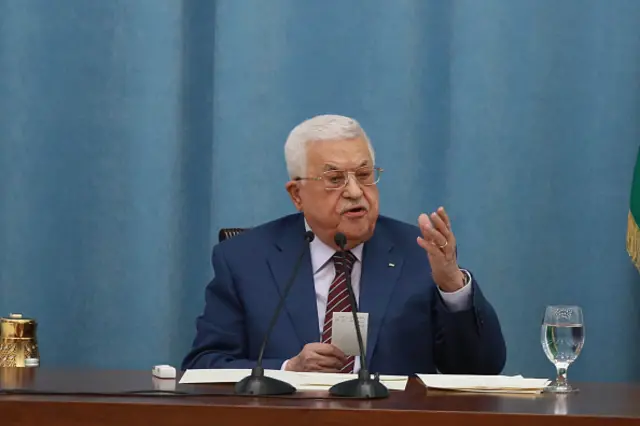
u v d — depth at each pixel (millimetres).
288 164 9500
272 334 9000
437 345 9109
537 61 12875
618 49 12781
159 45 13117
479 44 12859
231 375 7309
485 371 8836
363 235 9102
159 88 13109
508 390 6707
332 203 9039
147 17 13156
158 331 13070
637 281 12750
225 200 12992
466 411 5469
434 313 9156
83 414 5594
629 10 12781
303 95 13055
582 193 12812
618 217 12766
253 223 12992
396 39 12945
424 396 6336
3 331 9289
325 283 9289
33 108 13250
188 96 13336
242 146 13023
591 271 12789
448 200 12867
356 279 9258
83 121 13211
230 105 13031
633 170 12602
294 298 9141
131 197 13102
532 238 12852
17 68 13250
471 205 12859
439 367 9281
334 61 13039
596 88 12812
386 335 8945
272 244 9555
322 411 5473
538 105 12859
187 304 13219
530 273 12852
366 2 13008
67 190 13219
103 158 13156
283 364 8188
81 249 13188
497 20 12875
